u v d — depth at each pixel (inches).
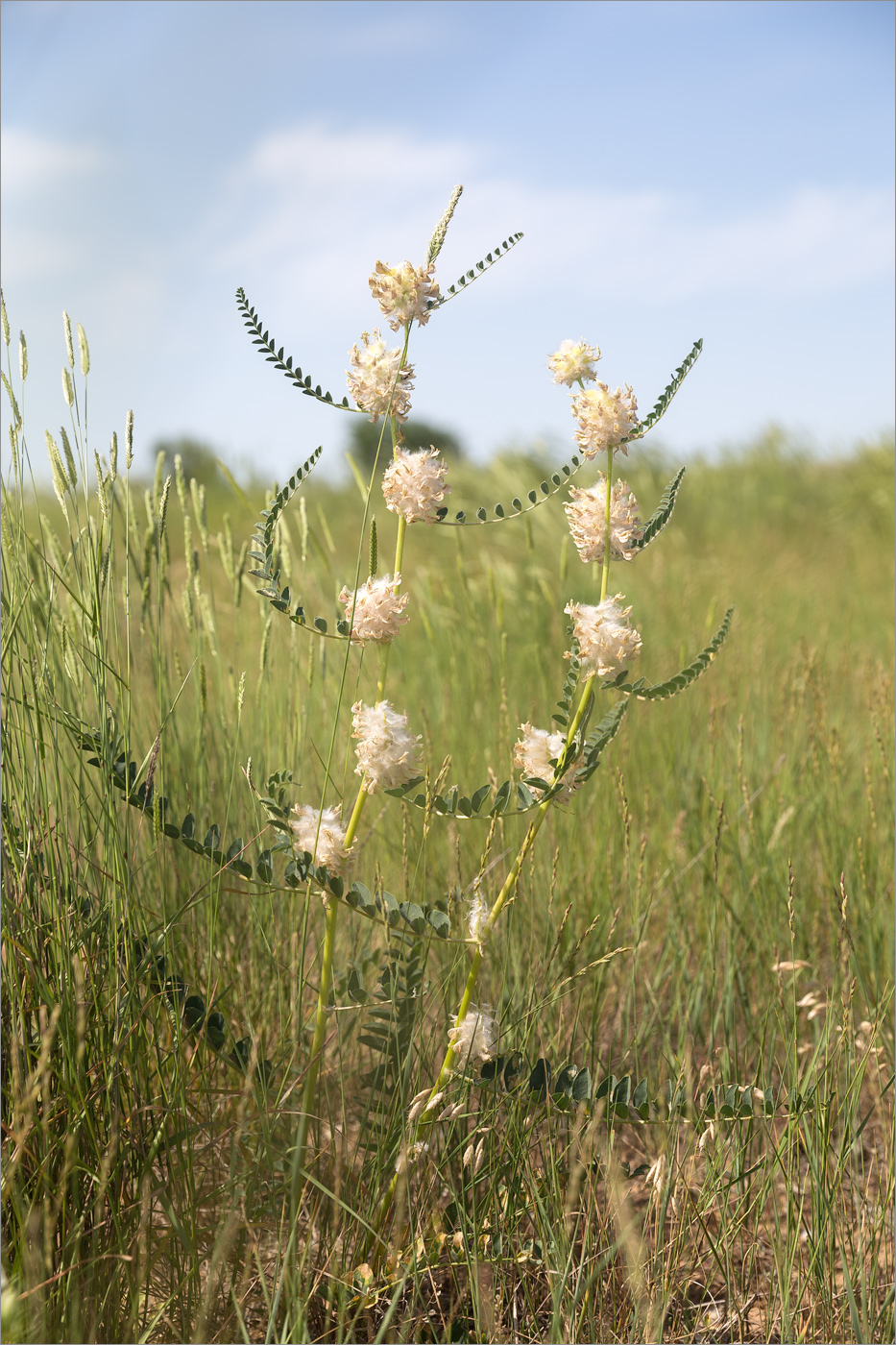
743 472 330.6
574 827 77.8
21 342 60.2
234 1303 54.9
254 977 65.1
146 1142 58.1
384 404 56.8
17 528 60.6
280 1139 58.3
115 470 59.7
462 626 106.9
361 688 86.4
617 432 56.3
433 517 56.8
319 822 56.8
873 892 76.7
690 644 123.9
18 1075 56.2
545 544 181.6
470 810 57.1
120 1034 57.5
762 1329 59.1
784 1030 64.9
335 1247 58.4
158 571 63.1
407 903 57.1
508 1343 57.1
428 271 56.4
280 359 56.4
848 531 283.3
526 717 90.7
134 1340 54.9
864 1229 59.9
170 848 65.9
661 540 241.0
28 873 58.4
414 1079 60.0
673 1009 67.9
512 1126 59.4
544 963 66.2
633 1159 64.5
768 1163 60.6
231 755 69.2
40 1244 55.4
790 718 97.4
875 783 85.7
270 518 57.4
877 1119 67.5
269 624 67.0
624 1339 57.6
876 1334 57.7
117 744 58.5
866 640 149.6
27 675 61.9
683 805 88.0
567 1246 57.9
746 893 75.7
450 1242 57.9
